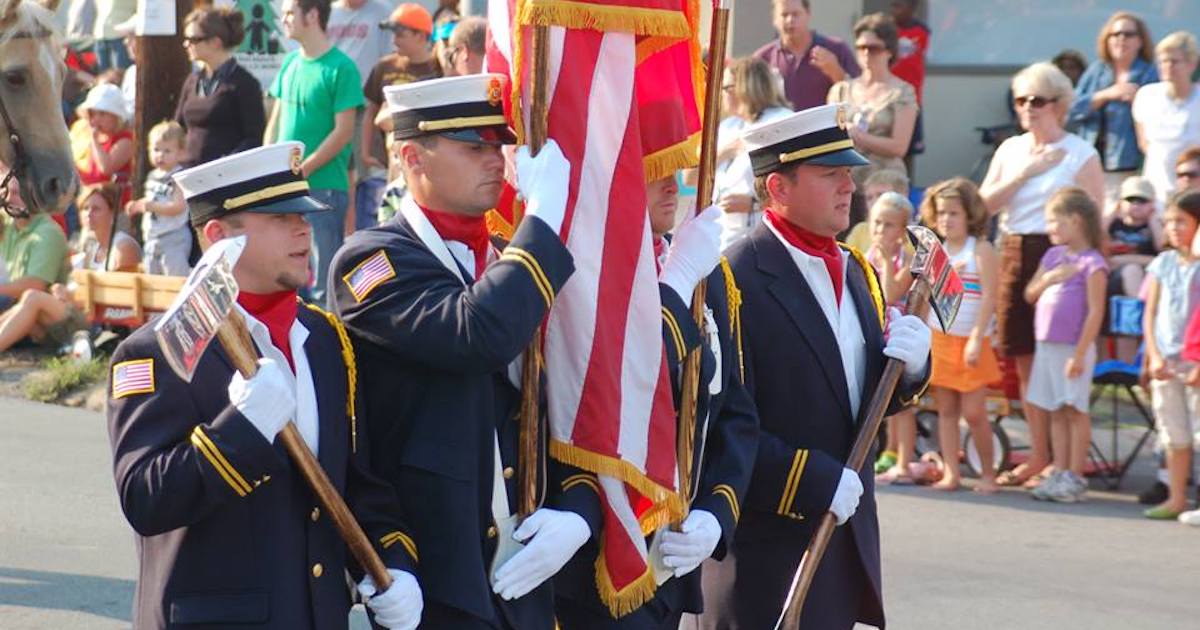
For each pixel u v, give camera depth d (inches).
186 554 484.4
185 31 1457.9
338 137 1369.3
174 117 1531.7
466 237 538.0
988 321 1135.6
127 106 1651.1
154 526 472.1
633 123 560.7
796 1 1355.8
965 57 1739.7
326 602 496.4
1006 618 869.2
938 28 1742.1
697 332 574.6
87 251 1583.4
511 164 579.8
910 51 1504.7
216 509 482.3
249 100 1423.5
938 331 1140.5
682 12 574.9
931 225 1152.8
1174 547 1011.9
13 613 842.8
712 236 580.7
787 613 589.9
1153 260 1159.6
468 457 522.6
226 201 493.4
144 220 1487.5
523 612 537.6
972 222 1141.1
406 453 520.1
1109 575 949.8
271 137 1455.5
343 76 1368.1
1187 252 1080.2
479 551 522.6
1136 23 1376.7
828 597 623.8
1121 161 1364.4
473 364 505.4
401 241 529.0
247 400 466.9
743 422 604.4
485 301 503.8
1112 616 874.1
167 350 447.8
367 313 519.8
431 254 528.7
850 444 631.2
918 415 1216.8
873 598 630.5
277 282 497.7
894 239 1145.4
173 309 446.6
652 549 570.3
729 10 583.2
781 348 622.8
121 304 1440.7
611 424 548.1
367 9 1528.1
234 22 1427.2
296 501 494.0
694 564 569.3
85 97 1872.5
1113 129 1369.3
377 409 530.0
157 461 471.5
